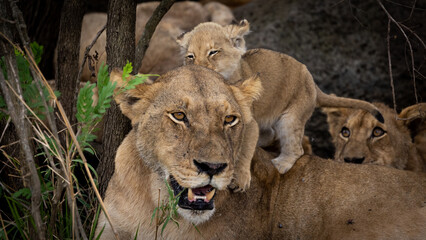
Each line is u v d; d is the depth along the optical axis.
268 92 9.34
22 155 5.92
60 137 8.66
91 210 7.41
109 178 8.02
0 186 6.80
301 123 9.64
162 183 6.59
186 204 6.24
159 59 14.05
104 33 13.38
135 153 6.83
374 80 14.56
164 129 6.25
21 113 5.52
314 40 15.11
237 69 9.77
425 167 10.50
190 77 6.48
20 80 5.93
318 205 7.71
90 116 6.05
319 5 15.76
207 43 9.72
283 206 7.76
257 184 7.61
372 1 15.62
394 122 10.45
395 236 7.35
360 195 7.67
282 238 7.66
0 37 5.62
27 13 11.05
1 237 6.43
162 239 6.83
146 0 16.12
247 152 7.14
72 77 8.95
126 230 6.85
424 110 10.23
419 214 7.44
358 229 7.46
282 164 8.12
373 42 15.05
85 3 8.95
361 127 10.13
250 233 7.32
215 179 5.93
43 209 7.04
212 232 6.96
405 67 14.50
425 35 14.36
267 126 9.48
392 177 7.84
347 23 15.41
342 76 14.63
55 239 6.77
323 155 13.47
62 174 6.00
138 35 14.02
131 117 6.68
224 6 16.25
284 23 15.30
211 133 6.12
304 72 9.98
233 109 6.42
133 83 6.09
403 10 14.92
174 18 15.02
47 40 11.74
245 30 10.34
